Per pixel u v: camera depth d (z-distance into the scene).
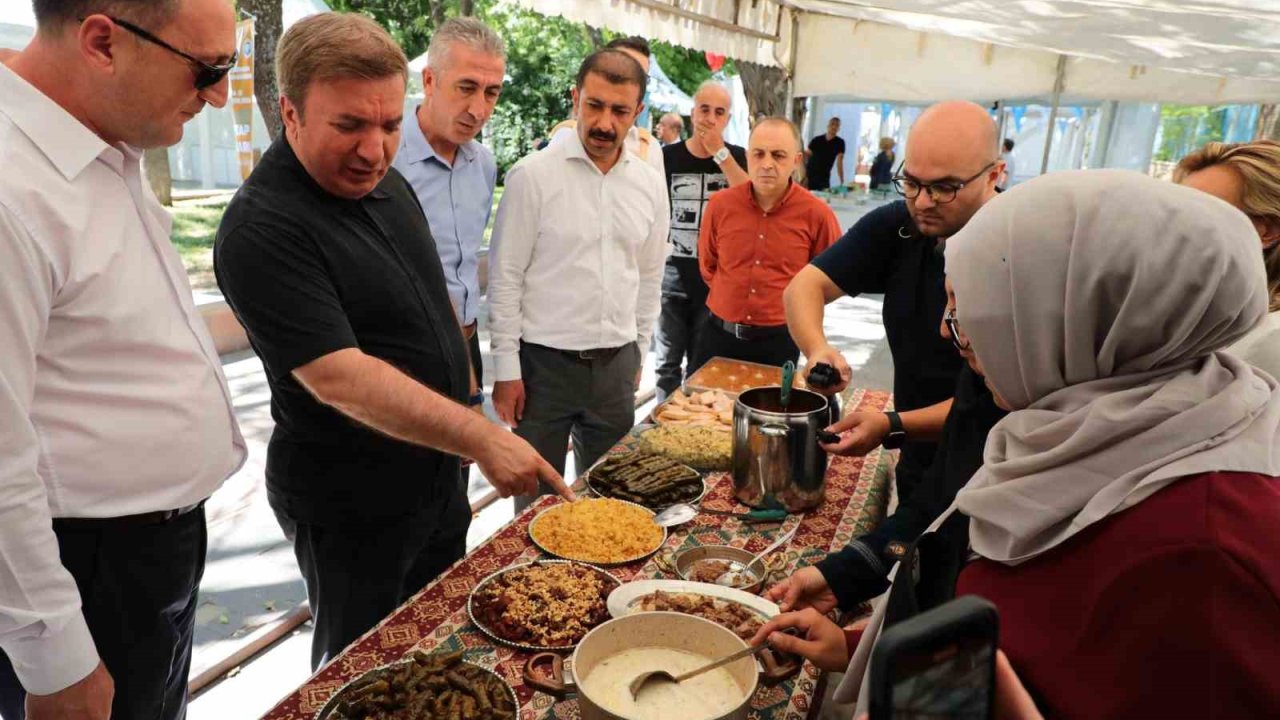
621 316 3.05
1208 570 0.66
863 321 8.29
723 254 3.94
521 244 2.91
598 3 4.16
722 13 5.97
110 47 1.28
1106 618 0.70
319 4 6.59
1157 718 0.66
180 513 1.58
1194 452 0.73
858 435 1.91
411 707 1.20
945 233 2.04
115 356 1.42
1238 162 1.64
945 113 1.97
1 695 1.46
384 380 1.63
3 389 1.17
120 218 1.42
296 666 2.62
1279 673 0.63
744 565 1.73
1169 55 6.80
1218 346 0.79
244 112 4.71
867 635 1.15
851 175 16.11
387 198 1.89
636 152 4.22
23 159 1.26
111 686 1.37
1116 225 0.77
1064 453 0.78
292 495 1.84
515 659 1.39
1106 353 0.80
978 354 0.89
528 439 3.05
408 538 1.95
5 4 4.15
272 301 1.62
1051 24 5.79
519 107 17.86
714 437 2.33
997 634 0.50
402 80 1.67
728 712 1.07
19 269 1.23
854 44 7.88
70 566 1.43
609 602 1.49
